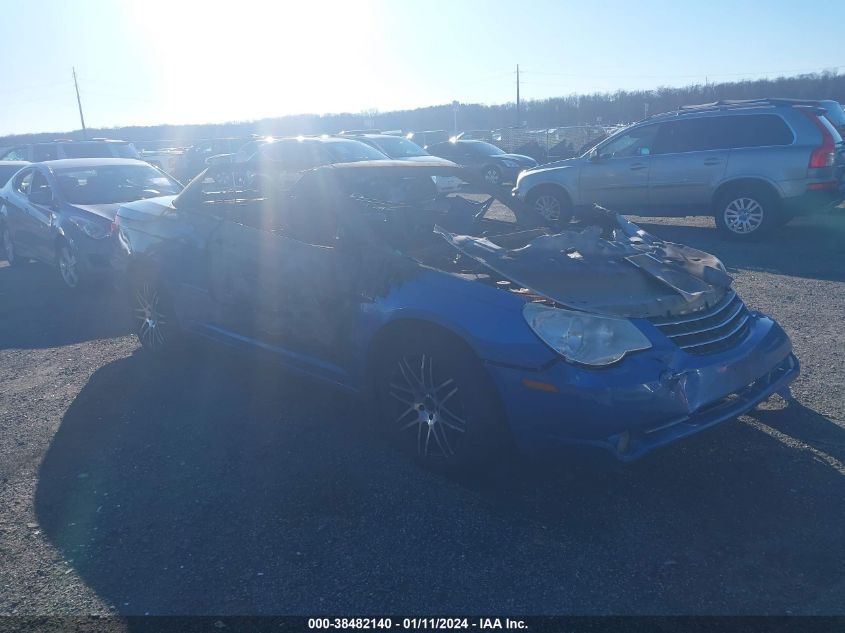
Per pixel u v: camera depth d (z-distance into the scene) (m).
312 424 4.77
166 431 4.76
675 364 3.63
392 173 5.33
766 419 4.63
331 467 4.20
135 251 5.99
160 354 6.11
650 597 3.04
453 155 22.83
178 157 24.39
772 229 10.92
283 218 5.11
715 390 3.74
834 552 3.29
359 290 4.28
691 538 3.43
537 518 3.63
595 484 3.94
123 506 3.87
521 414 3.63
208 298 5.39
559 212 12.81
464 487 3.94
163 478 4.15
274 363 5.01
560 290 3.83
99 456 4.45
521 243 5.05
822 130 10.46
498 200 5.72
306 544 3.47
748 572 3.17
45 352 6.57
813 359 5.66
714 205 11.27
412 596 3.09
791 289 7.85
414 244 4.82
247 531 3.60
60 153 15.75
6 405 5.32
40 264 11.02
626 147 12.12
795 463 4.08
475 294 3.82
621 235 4.96
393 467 4.18
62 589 3.20
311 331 4.63
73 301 8.47
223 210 5.50
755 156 10.74
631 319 3.68
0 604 3.11
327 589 3.15
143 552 3.45
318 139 12.74
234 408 5.08
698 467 4.08
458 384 3.81
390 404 4.24
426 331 3.93
